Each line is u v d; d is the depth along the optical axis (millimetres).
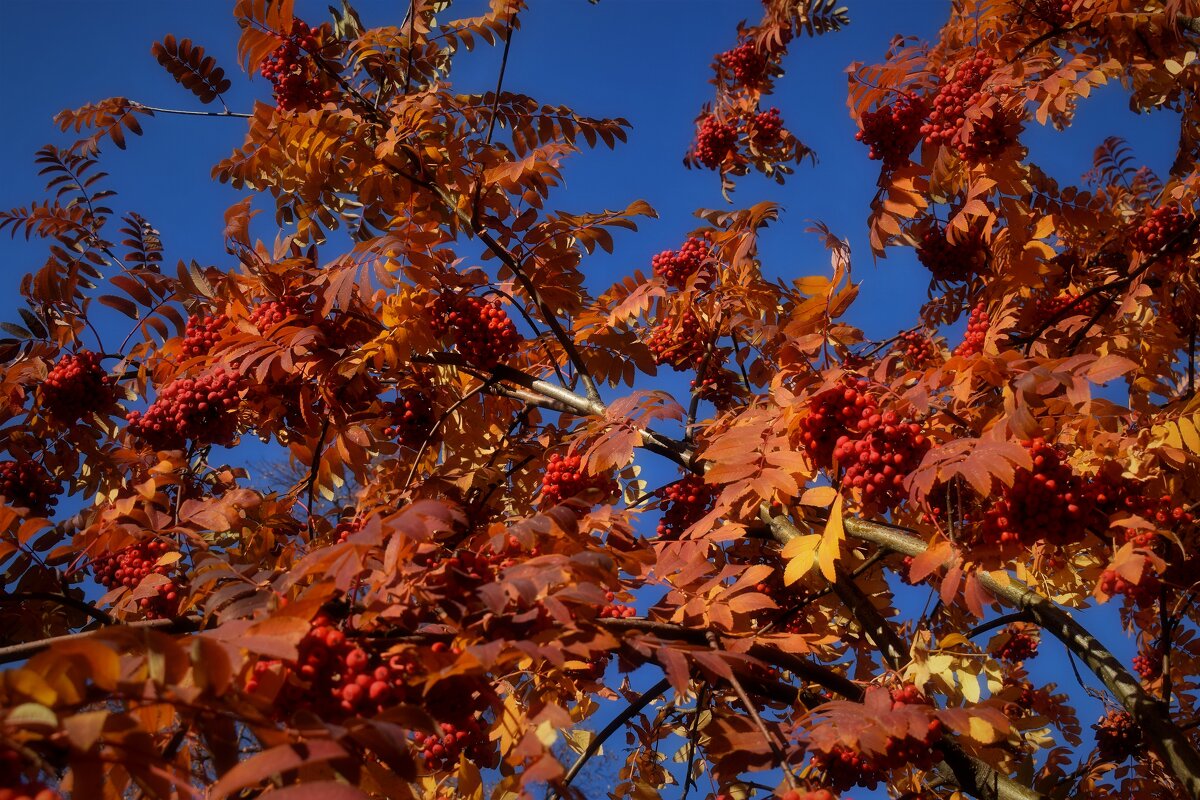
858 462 3045
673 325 5492
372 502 4527
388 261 4531
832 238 3564
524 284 4918
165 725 1913
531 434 5352
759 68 8094
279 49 5574
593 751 3770
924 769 2939
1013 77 4801
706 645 3029
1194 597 4082
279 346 4375
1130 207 6387
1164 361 5203
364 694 2180
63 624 4457
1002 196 4688
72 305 5152
